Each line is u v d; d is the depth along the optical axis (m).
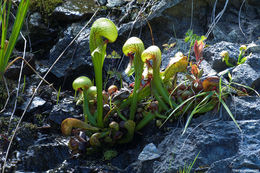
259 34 2.03
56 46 2.12
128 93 1.71
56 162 1.70
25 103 1.89
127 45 1.66
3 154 1.69
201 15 2.13
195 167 1.59
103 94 1.75
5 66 1.80
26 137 1.77
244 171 1.53
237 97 1.72
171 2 2.10
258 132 1.61
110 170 1.65
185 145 1.64
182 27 2.12
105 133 1.70
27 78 2.01
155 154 1.64
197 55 1.75
